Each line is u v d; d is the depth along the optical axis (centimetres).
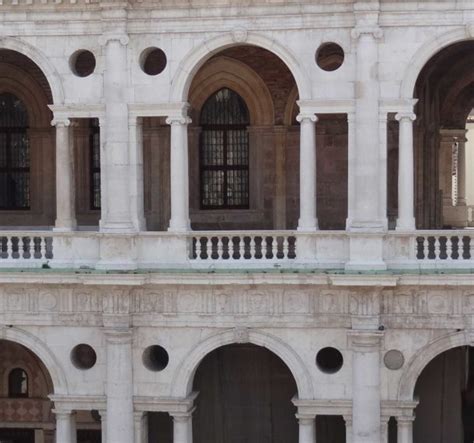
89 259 4456
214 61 5078
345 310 4306
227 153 5188
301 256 4341
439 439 4734
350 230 4259
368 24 4212
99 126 4909
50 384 5256
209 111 5178
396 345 4303
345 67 4269
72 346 4481
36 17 4422
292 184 5138
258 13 4297
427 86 5450
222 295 4375
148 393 4441
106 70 4388
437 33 4219
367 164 4250
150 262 4403
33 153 5247
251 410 4878
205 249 4981
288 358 4362
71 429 4528
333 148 5134
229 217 5175
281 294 4344
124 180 4400
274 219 5150
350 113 4278
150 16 4356
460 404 4734
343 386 4347
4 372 5291
